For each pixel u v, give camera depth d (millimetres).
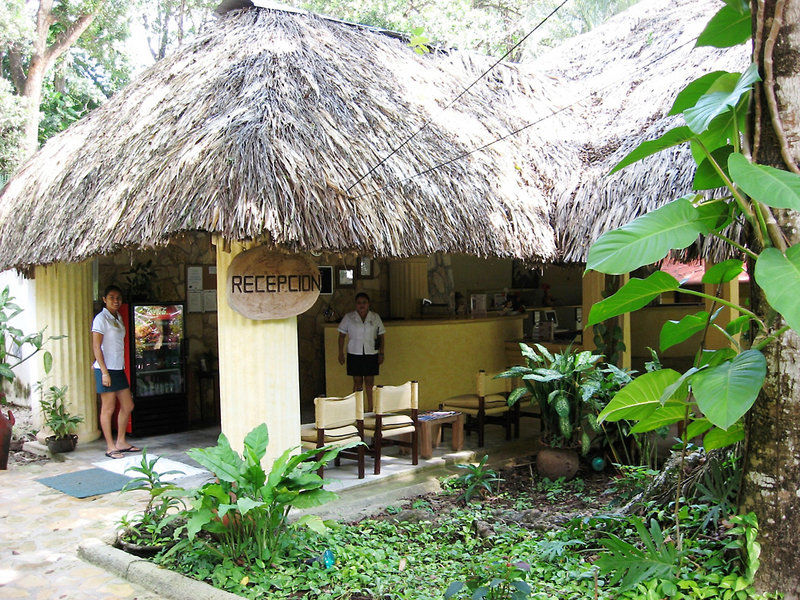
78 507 6070
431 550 5047
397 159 6301
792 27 3547
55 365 8289
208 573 4492
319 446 6391
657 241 3492
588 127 8789
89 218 6203
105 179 6406
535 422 9398
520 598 3670
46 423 8023
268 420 5684
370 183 5863
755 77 3461
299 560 4773
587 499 6109
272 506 4703
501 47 16266
